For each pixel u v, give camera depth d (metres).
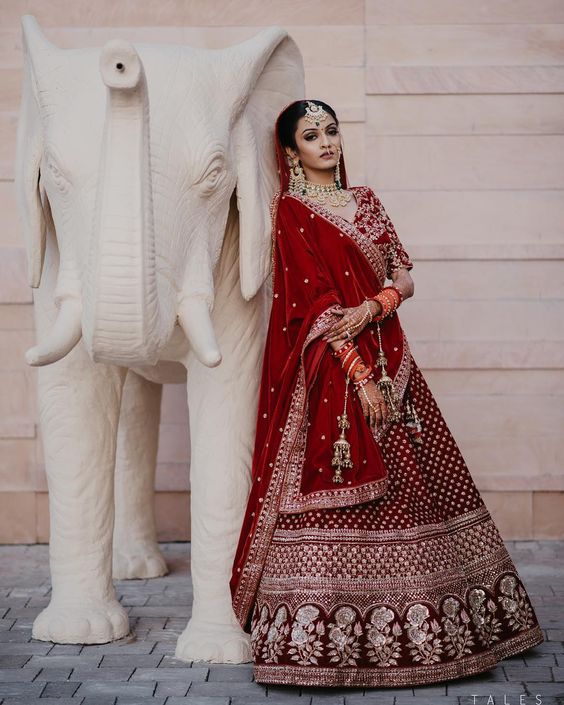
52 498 4.61
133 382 5.59
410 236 6.30
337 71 6.29
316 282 4.32
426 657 4.05
